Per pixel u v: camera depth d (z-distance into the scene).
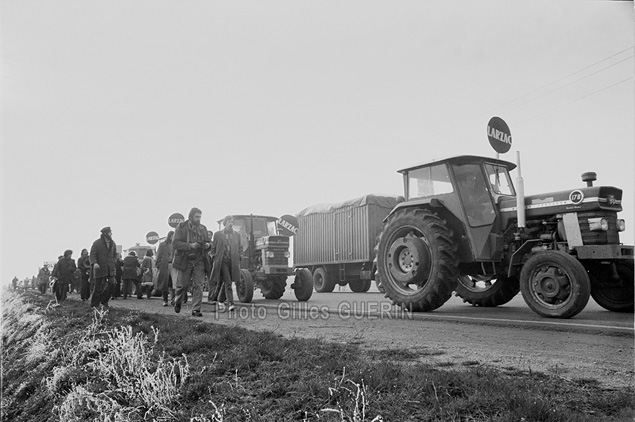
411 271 7.90
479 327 5.59
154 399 2.89
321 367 3.20
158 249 11.85
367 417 2.29
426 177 8.49
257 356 3.70
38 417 3.64
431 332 5.20
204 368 3.36
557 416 2.13
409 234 8.23
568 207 6.68
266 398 2.77
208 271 8.66
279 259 12.59
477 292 8.95
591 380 2.79
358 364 3.15
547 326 5.30
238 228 13.55
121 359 3.78
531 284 6.48
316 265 18.59
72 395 3.28
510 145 8.08
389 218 8.88
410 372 2.89
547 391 2.51
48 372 4.54
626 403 2.30
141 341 4.36
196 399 2.88
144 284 16.48
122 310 8.46
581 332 4.97
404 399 2.47
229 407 2.65
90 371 3.89
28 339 7.27
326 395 2.63
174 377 3.18
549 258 6.27
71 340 5.33
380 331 5.34
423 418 2.25
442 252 7.61
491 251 7.44
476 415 2.25
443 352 3.83
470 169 7.89
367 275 16.36
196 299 8.16
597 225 6.41
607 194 6.48
